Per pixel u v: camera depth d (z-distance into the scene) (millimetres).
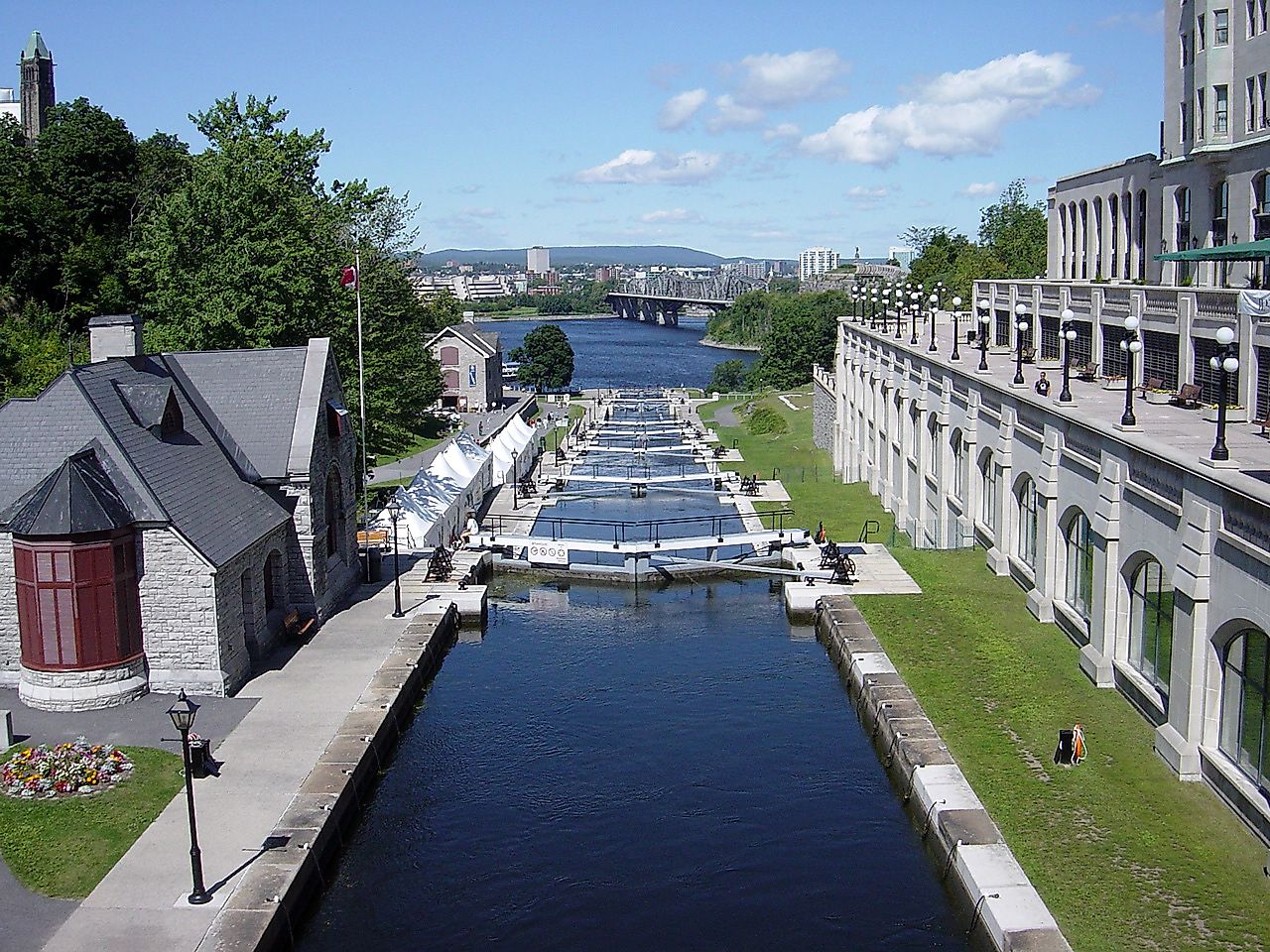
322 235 60500
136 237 86875
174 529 34438
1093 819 26969
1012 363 59312
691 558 58250
